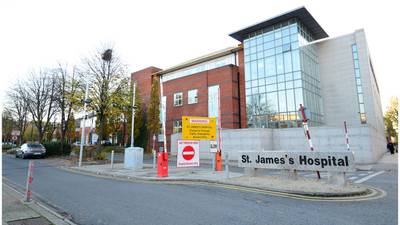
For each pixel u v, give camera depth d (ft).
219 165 46.98
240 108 107.04
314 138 67.15
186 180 36.04
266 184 29.89
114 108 81.20
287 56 92.68
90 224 17.31
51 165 63.72
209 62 124.88
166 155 40.19
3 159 83.61
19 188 31.58
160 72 140.26
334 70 101.35
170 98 127.34
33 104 102.58
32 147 86.74
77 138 163.94
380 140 95.55
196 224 16.90
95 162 68.90
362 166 55.88
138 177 39.11
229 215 18.80
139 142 134.41
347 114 96.32
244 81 108.06
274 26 97.76
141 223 17.28
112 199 24.62
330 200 23.02
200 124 45.03
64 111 94.43
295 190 25.94
